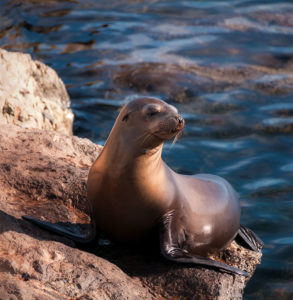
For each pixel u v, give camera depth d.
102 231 22.73
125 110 21.31
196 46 65.25
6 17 73.69
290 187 38.53
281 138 45.28
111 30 70.50
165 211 22.16
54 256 19.84
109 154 21.48
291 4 77.94
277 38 67.69
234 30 70.00
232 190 27.73
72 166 27.86
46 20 73.56
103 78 56.91
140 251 23.28
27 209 24.33
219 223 25.08
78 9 77.75
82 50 64.75
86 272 19.41
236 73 57.81
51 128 39.62
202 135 45.66
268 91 53.62
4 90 36.72
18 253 19.16
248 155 42.78
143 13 76.19
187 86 54.41
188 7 78.06
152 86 54.56
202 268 21.94
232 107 50.47
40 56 62.97
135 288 20.28
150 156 21.03
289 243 32.31
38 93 43.56
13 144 29.08
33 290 17.22
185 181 24.59
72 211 25.50
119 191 21.28
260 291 28.33
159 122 20.42
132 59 61.69
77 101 51.88
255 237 28.48
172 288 21.34
